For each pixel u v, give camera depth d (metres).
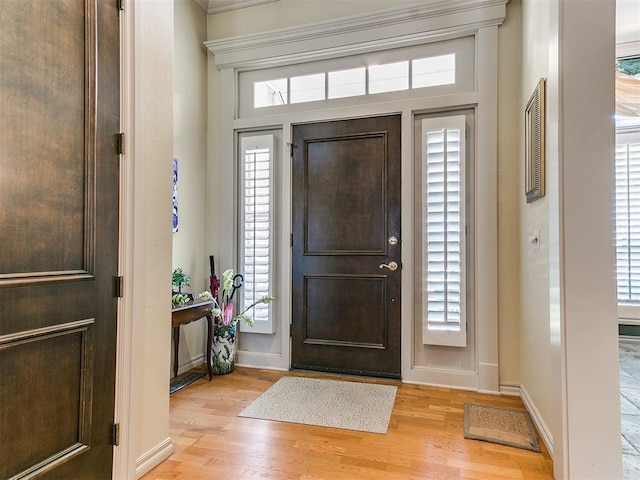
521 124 2.67
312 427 2.22
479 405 2.54
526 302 2.50
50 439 1.40
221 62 3.45
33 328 1.34
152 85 1.86
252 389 2.83
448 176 2.92
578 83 1.58
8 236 1.26
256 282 3.39
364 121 3.15
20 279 1.29
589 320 1.55
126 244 1.71
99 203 1.60
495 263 2.77
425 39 2.96
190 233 3.27
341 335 3.20
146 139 1.82
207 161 3.51
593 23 1.56
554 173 1.66
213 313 3.06
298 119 3.29
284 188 3.35
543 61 2.07
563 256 1.58
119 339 1.68
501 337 2.77
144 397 1.79
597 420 1.53
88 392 1.54
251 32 3.41
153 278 1.86
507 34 2.78
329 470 1.79
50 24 1.40
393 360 3.05
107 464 1.62
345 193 3.20
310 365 3.28
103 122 1.62
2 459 1.24
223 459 1.89
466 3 2.80
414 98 3.01
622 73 3.90
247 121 3.42
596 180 1.55
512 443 2.02
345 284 3.20
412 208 3.02
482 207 2.81
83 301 1.53
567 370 1.56
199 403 2.57
